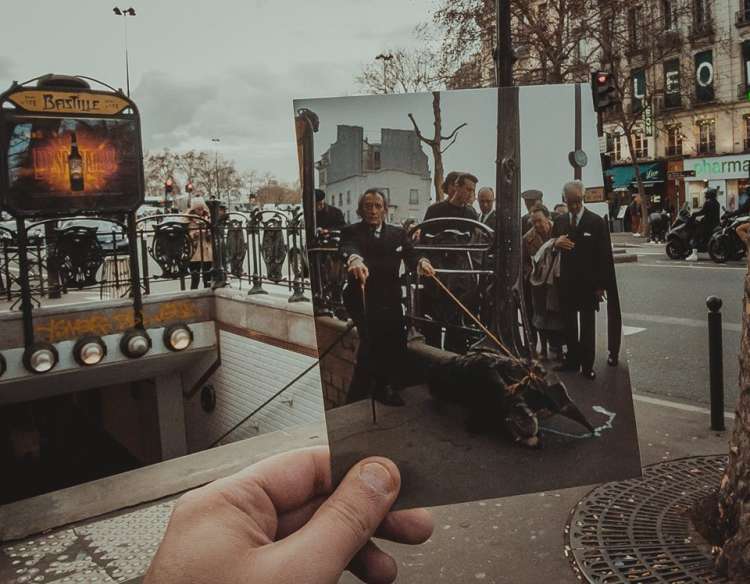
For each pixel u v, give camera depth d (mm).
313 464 1190
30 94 7473
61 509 4062
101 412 13312
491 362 1074
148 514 4023
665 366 6707
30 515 3994
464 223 1077
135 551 3555
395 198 1064
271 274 8023
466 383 1050
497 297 1085
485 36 24422
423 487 1043
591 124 1167
